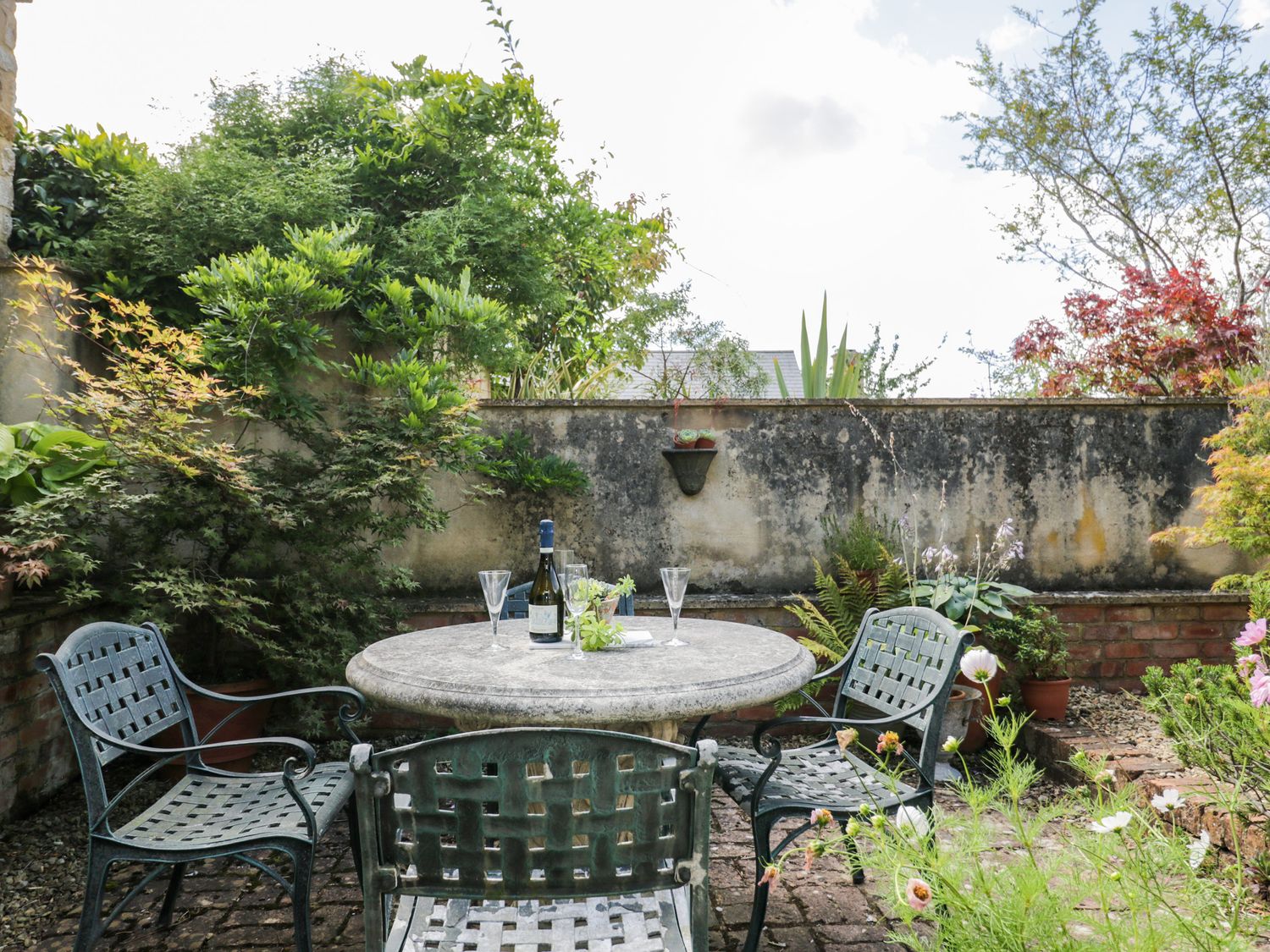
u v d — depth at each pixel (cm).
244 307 381
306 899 199
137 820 218
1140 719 416
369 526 414
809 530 488
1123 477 494
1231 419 491
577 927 155
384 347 487
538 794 127
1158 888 115
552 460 467
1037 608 439
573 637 259
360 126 526
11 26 418
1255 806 257
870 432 489
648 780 130
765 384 766
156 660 247
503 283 520
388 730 448
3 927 256
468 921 157
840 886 283
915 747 408
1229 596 471
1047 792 358
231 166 444
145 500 354
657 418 487
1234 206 936
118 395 380
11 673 333
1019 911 108
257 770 392
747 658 237
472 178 515
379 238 494
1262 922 115
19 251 432
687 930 154
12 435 349
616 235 681
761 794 222
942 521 489
